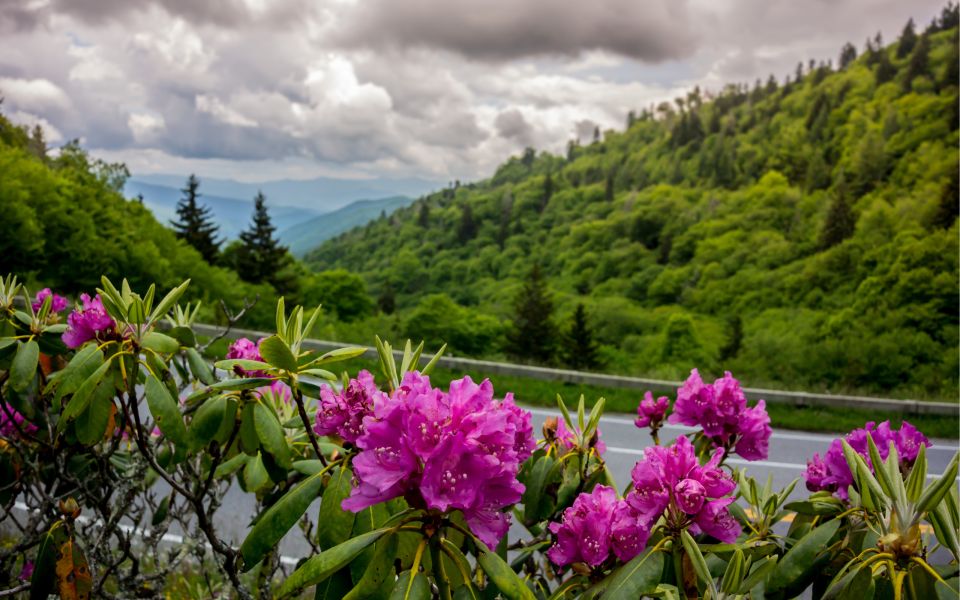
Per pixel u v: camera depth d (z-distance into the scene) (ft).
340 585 4.89
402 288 546.26
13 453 8.23
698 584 5.30
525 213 611.06
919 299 194.49
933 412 41.39
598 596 5.31
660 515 5.35
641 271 410.52
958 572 4.62
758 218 390.42
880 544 4.46
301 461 7.41
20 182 96.58
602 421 34.60
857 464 4.81
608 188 586.04
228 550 6.51
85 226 103.50
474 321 171.42
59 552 5.89
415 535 4.71
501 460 4.24
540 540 7.31
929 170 327.67
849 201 339.57
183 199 193.06
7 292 7.01
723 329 289.53
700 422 7.63
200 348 7.52
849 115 462.60
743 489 6.95
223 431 6.41
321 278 233.35
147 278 110.93
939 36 461.37
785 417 37.96
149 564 12.19
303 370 5.63
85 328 5.96
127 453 8.47
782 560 5.25
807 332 229.86
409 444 4.12
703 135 631.97
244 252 192.03
